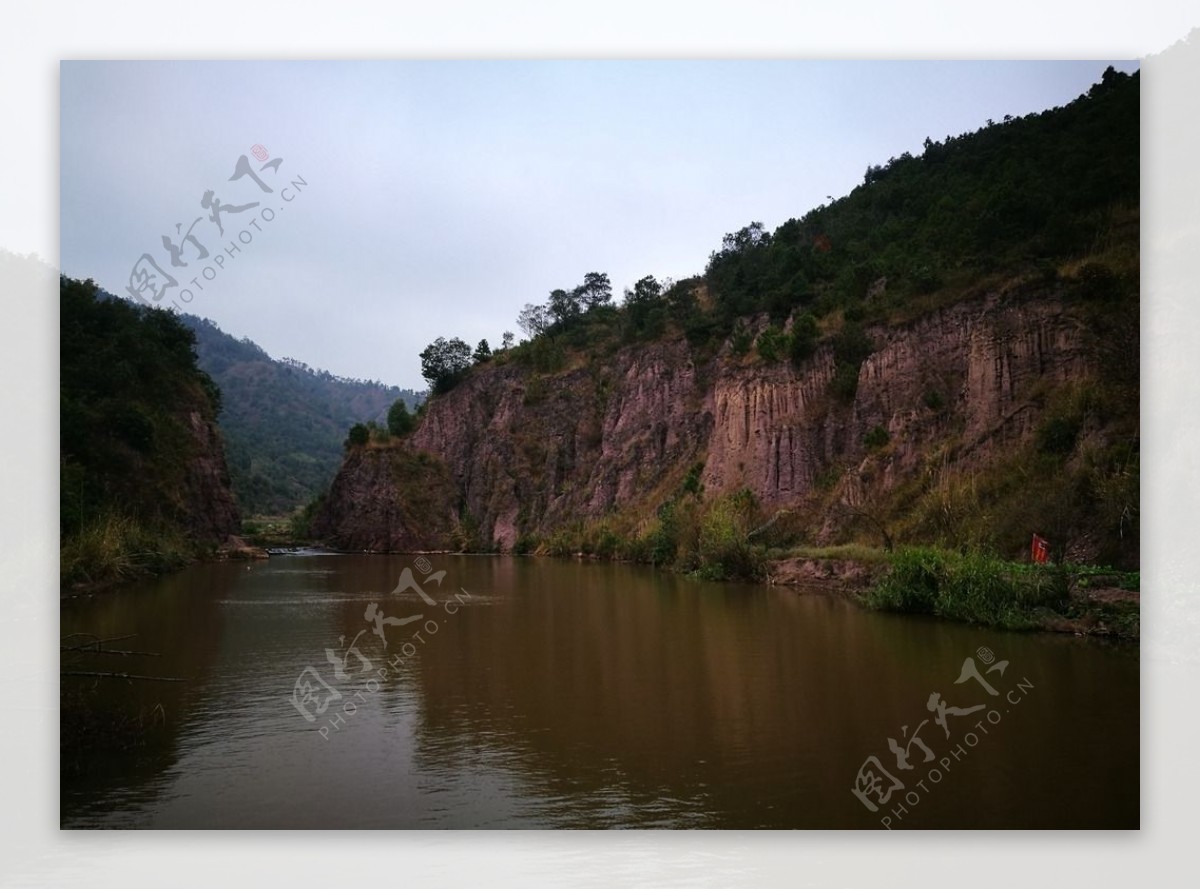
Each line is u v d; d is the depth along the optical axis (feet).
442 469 294.46
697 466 196.24
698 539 146.92
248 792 31.22
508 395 296.51
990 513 91.86
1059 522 80.18
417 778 32.71
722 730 39.14
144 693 47.39
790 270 232.73
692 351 243.40
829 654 57.77
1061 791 30.99
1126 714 40.96
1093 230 120.98
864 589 95.86
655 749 36.32
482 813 29.04
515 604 93.50
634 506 220.84
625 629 71.77
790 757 35.06
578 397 281.54
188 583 122.52
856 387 147.13
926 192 221.66
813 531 131.64
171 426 185.78
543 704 44.68
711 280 295.07
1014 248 135.85
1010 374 109.70
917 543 101.81
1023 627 66.28
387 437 298.76
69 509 110.93
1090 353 98.48
